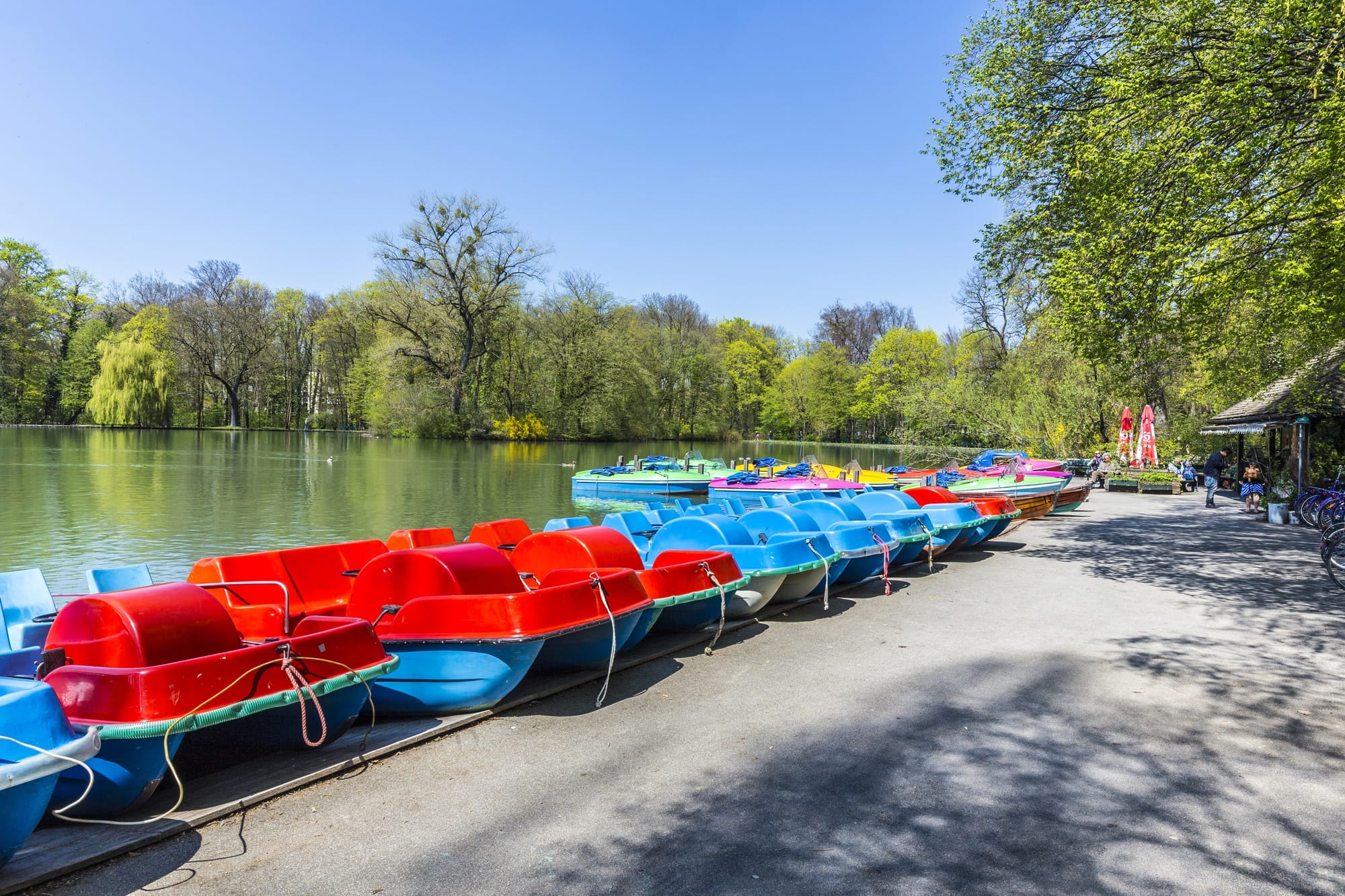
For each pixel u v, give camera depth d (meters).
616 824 3.82
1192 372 29.50
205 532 16.94
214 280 68.75
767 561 7.88
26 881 3.24
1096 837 3.68
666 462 31.09
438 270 56.47
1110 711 5.38
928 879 3.32
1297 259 10.30
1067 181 12.23
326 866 3.45
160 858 3.52
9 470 29.44
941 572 11.01
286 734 4.70
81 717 3.81
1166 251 10.14
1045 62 12.03
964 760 4.57
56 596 7.02
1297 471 19.31
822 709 5.44
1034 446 35.44
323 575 6.98
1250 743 4.81
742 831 3.75
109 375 60.94
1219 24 10.32
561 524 9.20
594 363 61.06
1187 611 8.46
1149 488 26.83
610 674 5.86
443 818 3.89
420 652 5.23
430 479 30.53
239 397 73.12
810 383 79.69
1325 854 3.51
